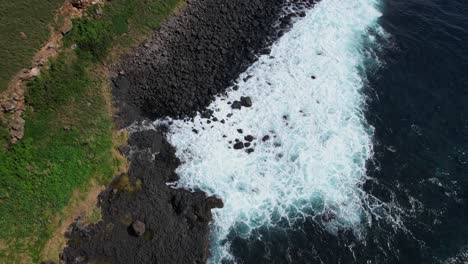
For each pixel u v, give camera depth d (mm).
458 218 25781
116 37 30438
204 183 26984
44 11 27672
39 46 26844
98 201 25219
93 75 29047
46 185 24328
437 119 30625
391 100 31719
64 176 24984
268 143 29125
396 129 30078
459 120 30516
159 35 31828
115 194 25484
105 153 26703
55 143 25750
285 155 28594
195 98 30188
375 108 31281
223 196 26547
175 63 31078
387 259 24266
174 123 29297
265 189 27078
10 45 25875
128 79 30047
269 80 32219
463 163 28266
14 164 24062
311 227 25594
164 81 30219
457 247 24578
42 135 25641
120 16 30891
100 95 28719
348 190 27141
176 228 24672
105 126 27719
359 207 26391
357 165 28266
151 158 27500
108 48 30000
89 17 29750
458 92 32125
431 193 26906
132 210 25000
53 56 27719
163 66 30844
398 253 24453
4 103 24500
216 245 24797
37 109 26141
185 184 26844
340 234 25297
